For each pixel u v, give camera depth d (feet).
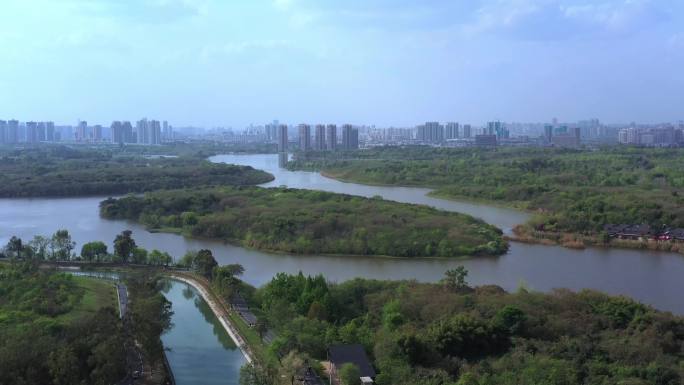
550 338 368.48
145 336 349.61
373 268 613.93
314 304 414.41
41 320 369.50
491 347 361.10
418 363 340.80
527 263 634.02
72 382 296.30
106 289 506.48
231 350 405.59
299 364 327.88
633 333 376.27
